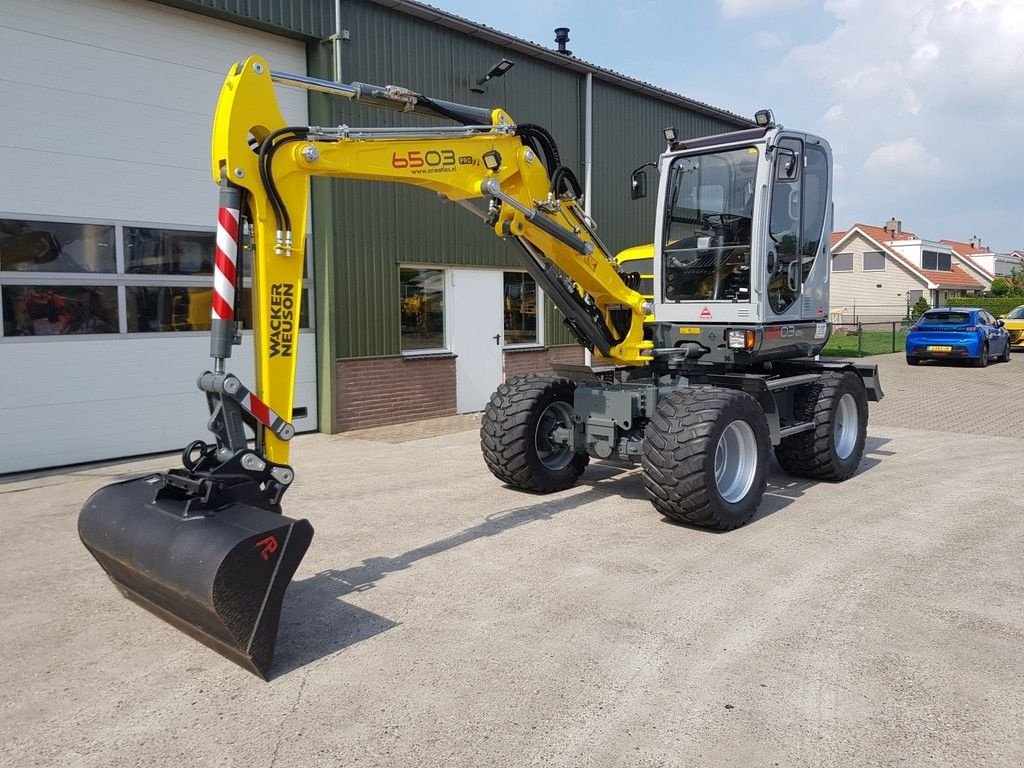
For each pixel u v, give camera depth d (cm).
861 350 2373
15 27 743
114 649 383
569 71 1273
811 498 661
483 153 535
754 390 631
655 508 602
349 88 457
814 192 707
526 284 1238
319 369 989
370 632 396
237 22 893
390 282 1031
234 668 362
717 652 371
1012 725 307
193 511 372
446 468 783
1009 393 1377
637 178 688
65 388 787
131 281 830
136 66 827
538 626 401
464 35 1095
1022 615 412
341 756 290
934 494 671
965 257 5166
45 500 665
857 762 283
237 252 401
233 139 392
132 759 290
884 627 398
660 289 692
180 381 870
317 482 722
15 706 330
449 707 323
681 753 290
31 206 761
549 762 285
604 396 625
